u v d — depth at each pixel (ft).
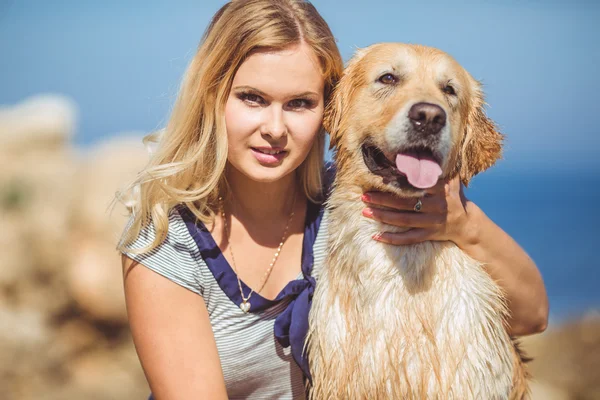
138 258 8.36
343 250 9.30
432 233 8.87
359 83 9.73
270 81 8.27
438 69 9.47
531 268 9.53
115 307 23.36
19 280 24.07
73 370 22.67
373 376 8.75
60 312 23.62
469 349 8.66
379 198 9.05
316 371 9.13
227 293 8.64
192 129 8.99
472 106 10.14
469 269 9.02
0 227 25.50
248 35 8.25
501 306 9.11
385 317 8.86
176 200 8.54
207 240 8.64
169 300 8.35
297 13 8.61
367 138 9.38
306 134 8.70
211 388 8.07
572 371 20.84
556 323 25.49
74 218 24.62
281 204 9.36
